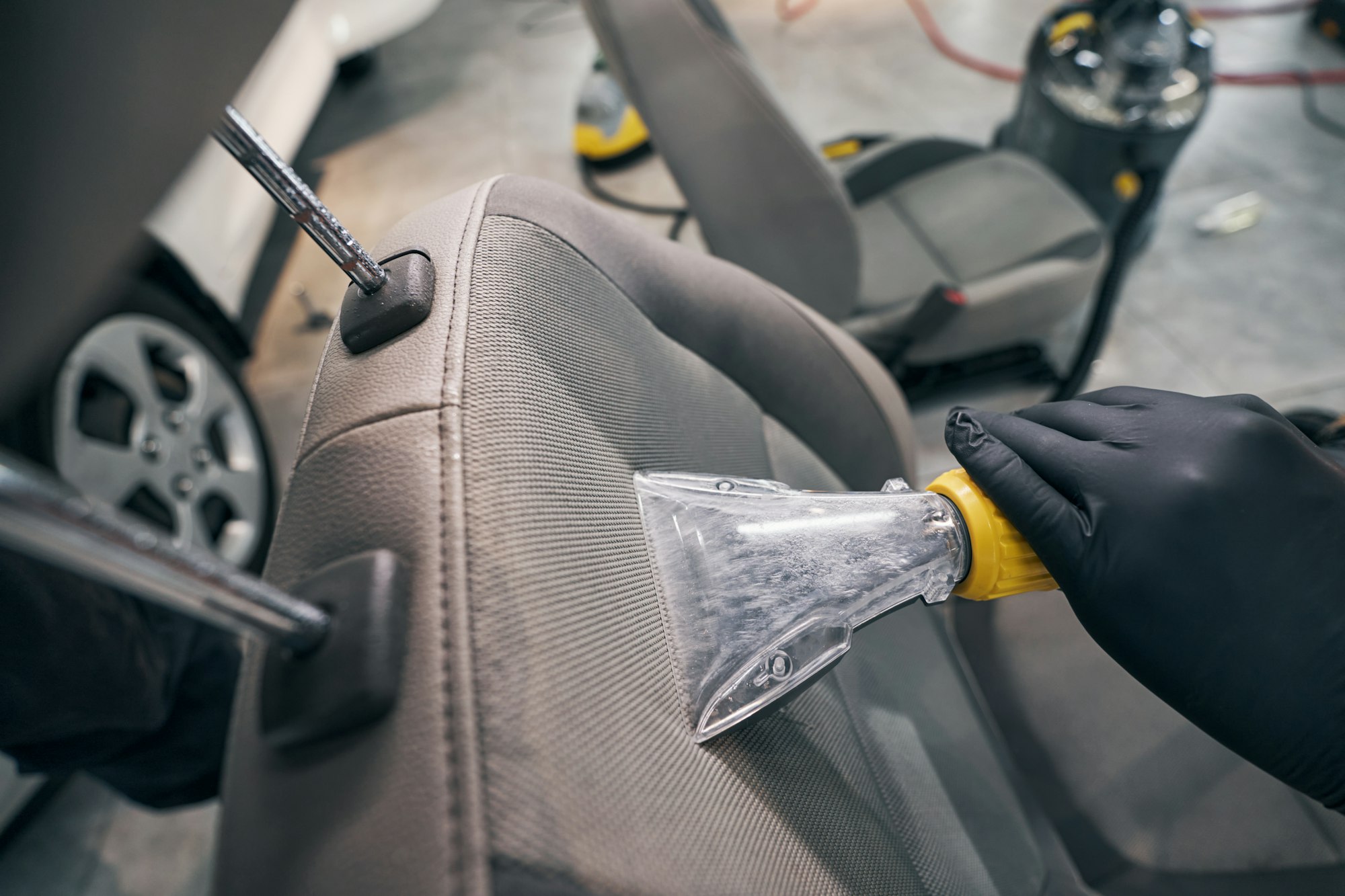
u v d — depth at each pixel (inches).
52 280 5.1
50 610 24.7
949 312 46.8
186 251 51.9
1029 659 27.3
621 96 80.8
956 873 16.3
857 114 90.1
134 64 5.8
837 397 23.8
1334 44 93.1
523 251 13.6
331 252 11.7
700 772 10.7
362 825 8.4
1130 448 15.2
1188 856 22.5
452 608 9.2
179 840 43.3
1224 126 82.8
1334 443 23.1
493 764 8.3
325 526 10.7
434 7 87.0
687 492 13.9
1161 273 68.3
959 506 14.7
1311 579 13.8
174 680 31.6
